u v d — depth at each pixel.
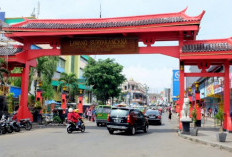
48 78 29.50
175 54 19.27
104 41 20.39
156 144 11.76
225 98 18.75
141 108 44.16
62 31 20.08
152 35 19.94
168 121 33.31
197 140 13.10
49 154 8.53
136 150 9.84
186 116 16.09
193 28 18.34
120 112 16.22
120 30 19.36
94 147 10.37
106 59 39.81
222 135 12.09
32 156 8.13
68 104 36.50
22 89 21.39
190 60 19.02
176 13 19.94
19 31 20.77
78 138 13.49
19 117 20.78
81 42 20.73
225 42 19.25
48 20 22.05
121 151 9.52
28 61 22.00
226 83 18.73
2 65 21.16
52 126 22.28
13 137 13.55
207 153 9.55
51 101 35.50
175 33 19.62
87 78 39.25
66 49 20.94
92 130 19.00
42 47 38.25
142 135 16.16
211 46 18.88
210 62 19.75
